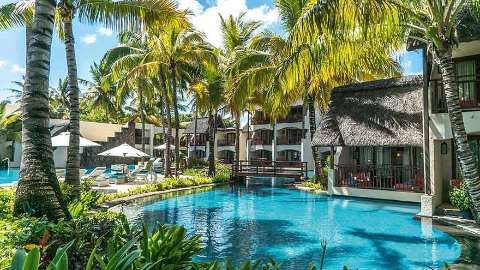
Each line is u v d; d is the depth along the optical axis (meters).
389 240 9.76
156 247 4.27
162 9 12.62
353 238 10.02
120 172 28.58
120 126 43.66
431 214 12.43
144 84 32.31
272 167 28.06
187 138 53.59
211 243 9.51
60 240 4.71
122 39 28.98
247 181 27.06
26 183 6.48
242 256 8.34
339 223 12.11
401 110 17.17
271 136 46.06
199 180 23.50
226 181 26.09
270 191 21.56
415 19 9.09
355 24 8.87
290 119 43.03
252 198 18.53
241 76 21.08
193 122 54.88
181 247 4.52
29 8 12.29
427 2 8.64
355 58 11.39
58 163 32.22
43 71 6.97
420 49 13.39
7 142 38.50
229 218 13.08
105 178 20.56
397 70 22.19
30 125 6.73
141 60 24.61
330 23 8.44
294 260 8.06
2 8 13.35
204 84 26.41
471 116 12.35
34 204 6.35
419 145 15.70
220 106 28.45
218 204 16.52
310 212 14.34
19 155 38.16
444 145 14.41
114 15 12.31
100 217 7.13
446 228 11.05
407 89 17.88
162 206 15.81
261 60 22.62
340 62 11.34
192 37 22.75
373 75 22.69
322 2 8.20
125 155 24.66
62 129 33.81
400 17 8.74
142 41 26.62
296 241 9.73
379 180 17.34
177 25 13.62
